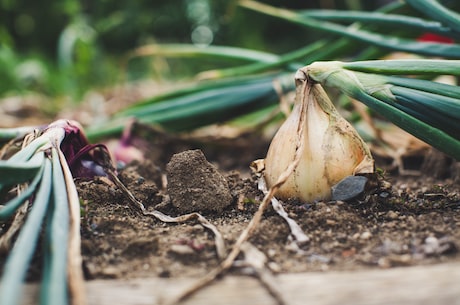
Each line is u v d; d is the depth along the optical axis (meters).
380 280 0.35
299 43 2.44
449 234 0.41
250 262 0.37
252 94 0.71
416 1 0.58
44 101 1.46
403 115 0.45
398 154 0.64
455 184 0.57
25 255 0.33
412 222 0.43
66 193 0.40
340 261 0.38
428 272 0.36
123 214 0.46
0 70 1.74
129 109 0.81
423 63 0.46
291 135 0.46
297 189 0.45
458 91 0.45
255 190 0.48
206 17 2.65
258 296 0.35
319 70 0.47
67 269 0.34
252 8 0.82
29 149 0.43
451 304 0.33
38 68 1.80
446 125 0.46
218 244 0.39
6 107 1.28
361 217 0.43
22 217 0.41
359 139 0.46
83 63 1.46
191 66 2.03
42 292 0.33
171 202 0.48
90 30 1.52
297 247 0.40
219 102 0.71
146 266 0.38
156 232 0.42
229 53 0.83
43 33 2.64
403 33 0.72
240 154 0.80
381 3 1.63
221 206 0.46
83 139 0.52
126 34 2.47
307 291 0.35
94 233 0.42
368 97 0.46
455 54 0.57
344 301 0.34
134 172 0.57
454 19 0.56
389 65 0.47
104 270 0.37
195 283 0.35
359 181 0.44
